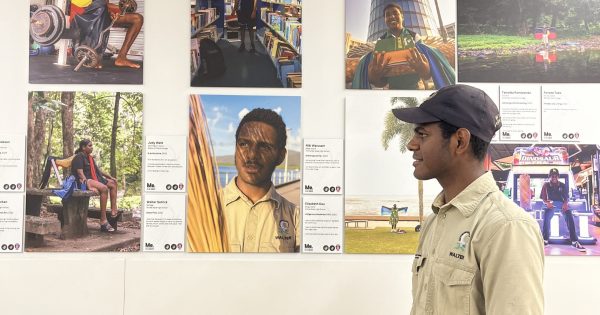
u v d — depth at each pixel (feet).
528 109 6.07
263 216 5.96
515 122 6.06
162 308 5.84
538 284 2.63
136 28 6.04
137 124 6.00
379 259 5.95
